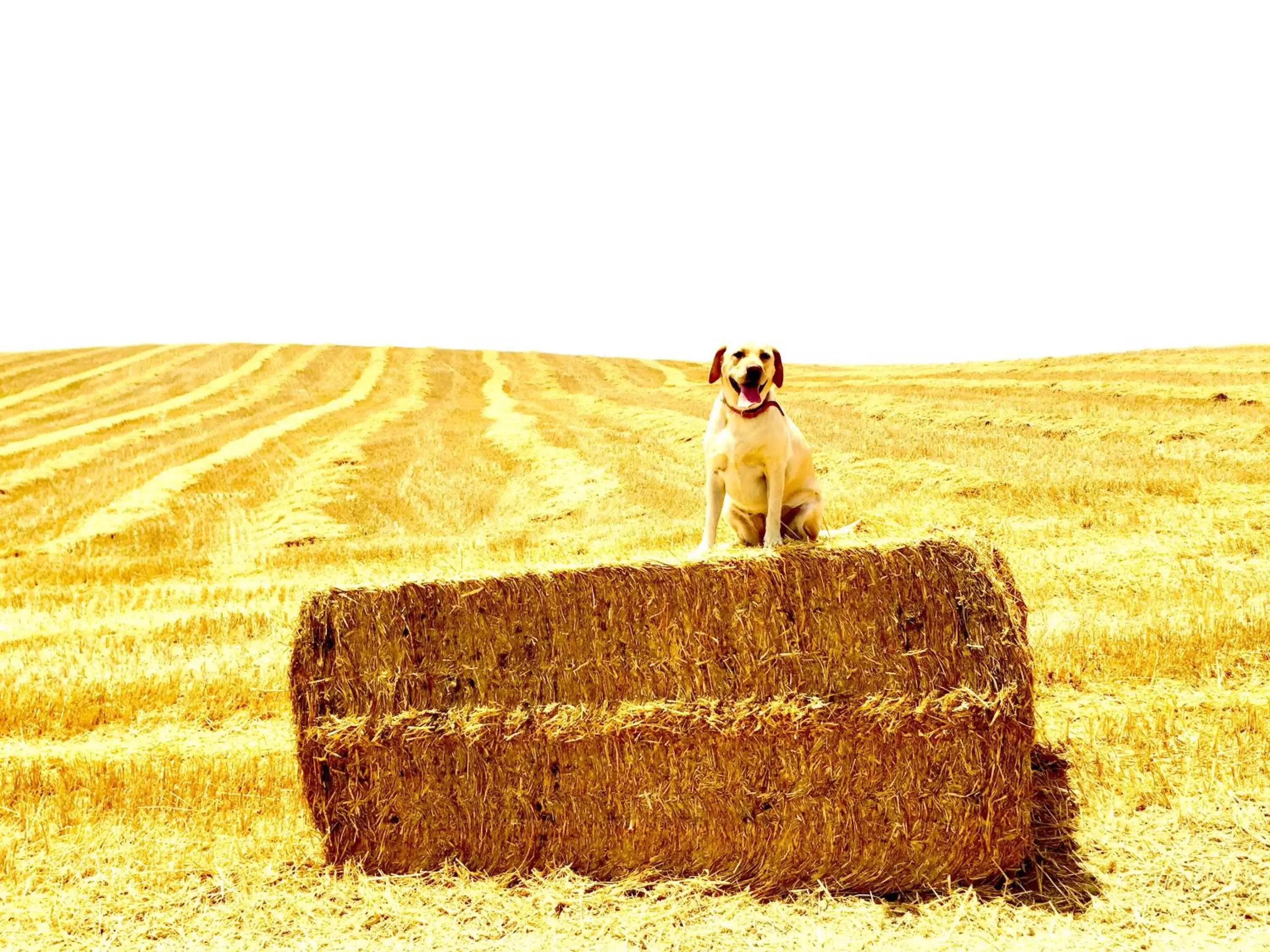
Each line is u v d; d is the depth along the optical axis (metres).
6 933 4.47
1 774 6.33
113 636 10.40
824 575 4.90
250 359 50.47
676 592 5.00
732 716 4.88
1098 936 4.18
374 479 21.33
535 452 23.27
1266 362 27.70
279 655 9.39
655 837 4.98
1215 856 4.63
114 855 5.20
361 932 4.49
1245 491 13.02
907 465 16.89
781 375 5.71
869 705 4.79
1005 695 4.68
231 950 4.34
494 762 5.07
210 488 21.47
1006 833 4.71
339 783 5.10
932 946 4.21
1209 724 6.20
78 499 20.72
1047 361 34.19
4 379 45.03
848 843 4.85
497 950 4.30
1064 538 12.01
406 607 5.13
